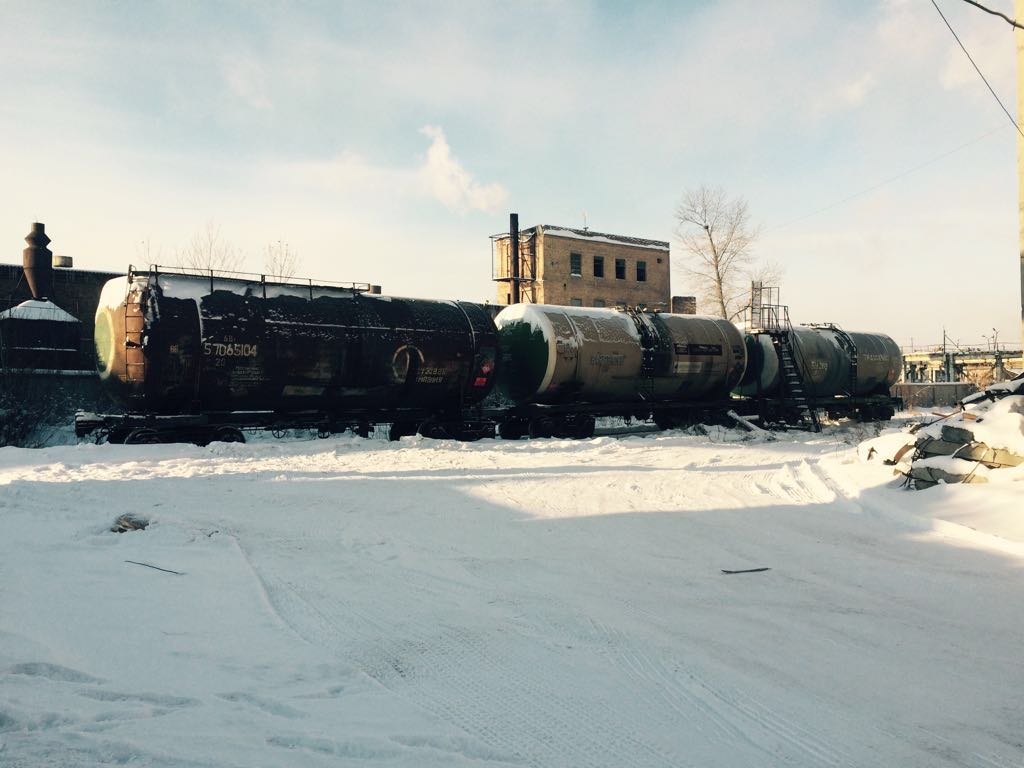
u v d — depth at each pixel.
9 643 4.30
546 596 5.65
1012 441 9.26
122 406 16.38
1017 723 3.44
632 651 4.45
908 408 38.44
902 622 4.99
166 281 15.62
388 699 3.67
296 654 4.33
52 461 13.17
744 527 8.34
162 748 3.02
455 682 3.98
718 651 4.44
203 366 15.50
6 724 3.26
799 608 5.34
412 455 14.85
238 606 5.25
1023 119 12.30
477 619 5.09
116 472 11.91
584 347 20.80
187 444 14.98
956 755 3.12
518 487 10.94
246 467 12.64
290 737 3.16
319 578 6.12
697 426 22.88
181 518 8.34
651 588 5.89
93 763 2.88
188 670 4.02
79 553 6.74
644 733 3.34
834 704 3.66
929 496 9.19
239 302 16.11
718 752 3.15
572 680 4.00
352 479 11.52
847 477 11.41
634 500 10.02
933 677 4.01
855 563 6.68
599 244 49.19
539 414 20.67
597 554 7.05
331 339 16.94
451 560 6.75
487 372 19.50
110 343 15.59
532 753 3.14
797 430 25.27
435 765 2.96
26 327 25.47
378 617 5.13
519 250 48.19
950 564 6.54
